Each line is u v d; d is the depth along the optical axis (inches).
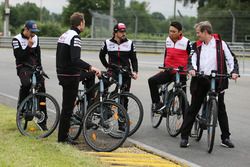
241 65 1216.8
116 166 305.0
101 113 360.2
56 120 385.7
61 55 351.3
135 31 1825.8
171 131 422.9
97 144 361.1
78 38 346.9
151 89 435.8
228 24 1734.7
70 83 354.9
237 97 671.8
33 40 408.8
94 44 1635.1
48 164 290.4
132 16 1900.8
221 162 343.0
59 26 2379.4
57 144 352.5
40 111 393.7
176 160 338.6
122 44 417.4
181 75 425.1
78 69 355.6
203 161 344.5
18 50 406.0
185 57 426.3
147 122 486.0
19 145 344.2
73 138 379.6
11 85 755.4
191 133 407.2
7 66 1052.5
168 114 426.6
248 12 1710.1
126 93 411.2
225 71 369.7
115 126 363.3
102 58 423.5
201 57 369.4
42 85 408.2
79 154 324.5
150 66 1109.7
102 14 1899.6
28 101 393.1
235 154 366.0
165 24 1961.1
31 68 408.2
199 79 370.3
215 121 358.6
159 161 332.2
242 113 546.9
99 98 374.6
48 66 1068.5
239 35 1707.7
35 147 339.3
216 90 369.4
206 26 366.3
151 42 1604.3
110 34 1756.9
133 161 326.3
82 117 379.9
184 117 393.4
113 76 407.8
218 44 369.4
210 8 2255.2
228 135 387.5
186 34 1834.4
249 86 799.1
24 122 394.3
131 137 417.1
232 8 2207.2
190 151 372.2
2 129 410.6
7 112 496.7
